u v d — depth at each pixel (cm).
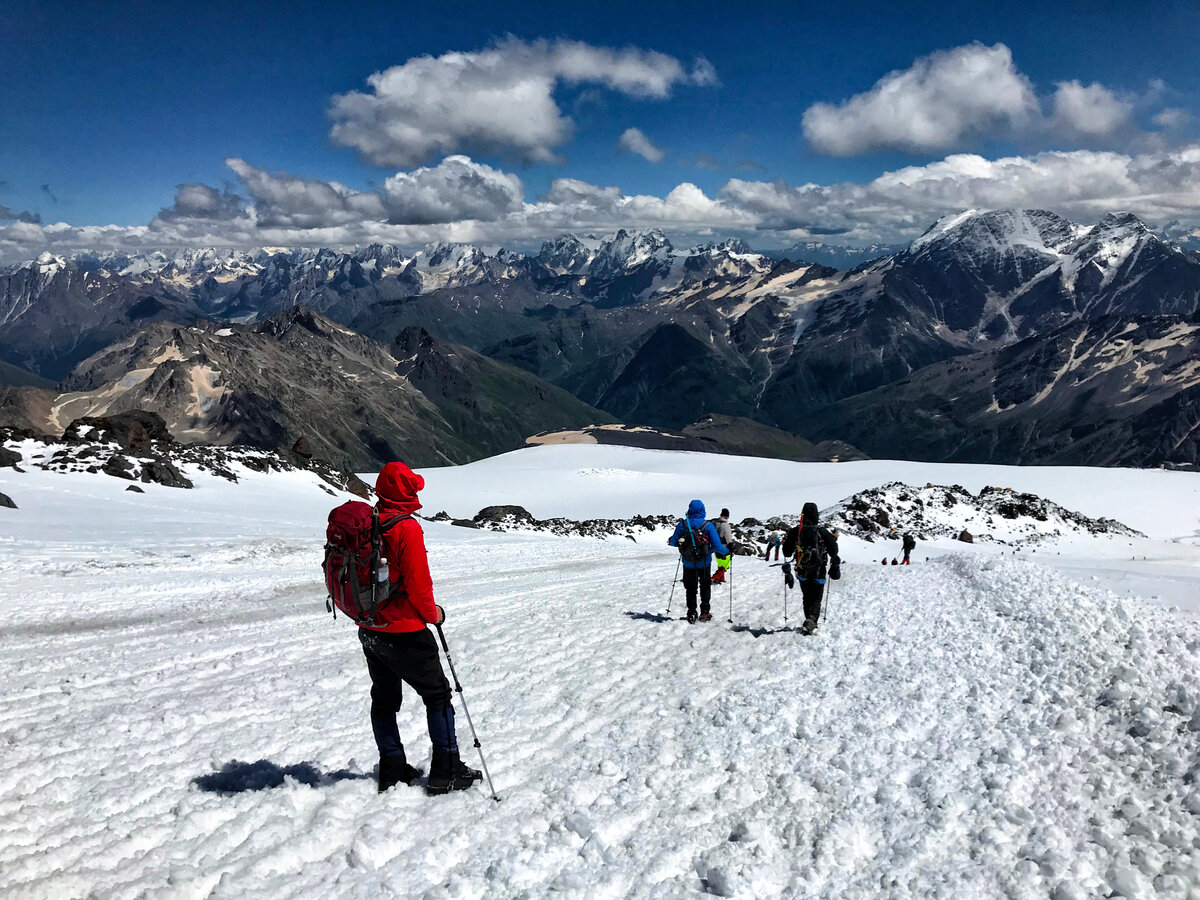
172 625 1323
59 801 562
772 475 9850
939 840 535
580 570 2336
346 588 590
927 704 823
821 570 1243
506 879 476
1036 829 542
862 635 1199
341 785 603
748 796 616
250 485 5309
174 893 440
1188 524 6216
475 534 3966
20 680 916
